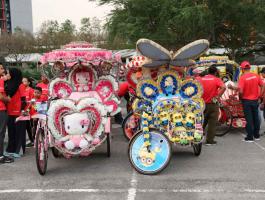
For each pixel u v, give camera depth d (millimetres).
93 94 8352
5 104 7609
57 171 6973
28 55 36531
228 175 6480
